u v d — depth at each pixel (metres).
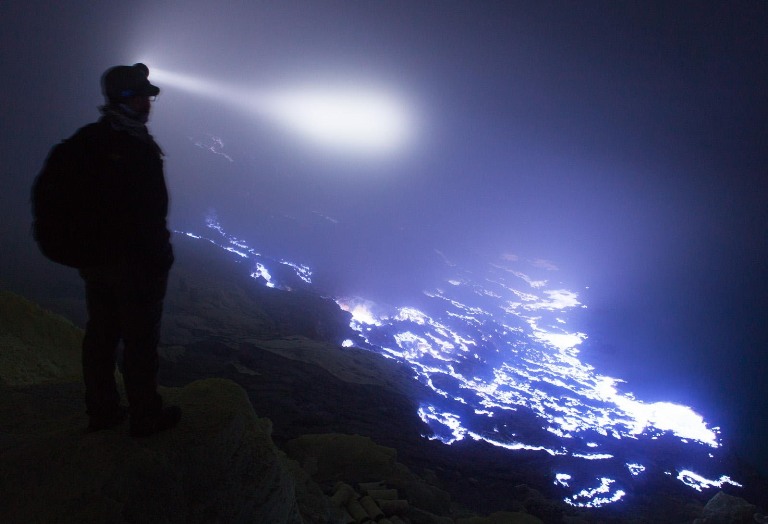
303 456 9.70
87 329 3.02
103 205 2.51
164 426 3.09
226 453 3.22
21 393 4.64
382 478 9.24
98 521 2.61
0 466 2.86
